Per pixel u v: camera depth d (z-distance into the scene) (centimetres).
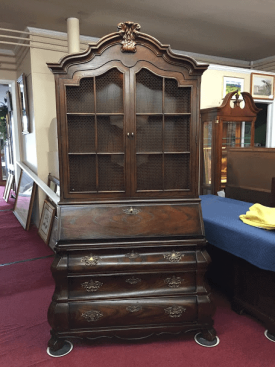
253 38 506
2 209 605
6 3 362
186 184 210
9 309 247
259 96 554
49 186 438
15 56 532
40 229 440
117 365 181
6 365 183
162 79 196
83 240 190
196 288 197
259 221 216
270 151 266
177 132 206
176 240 194
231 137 455
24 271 321
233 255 232
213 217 241
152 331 195
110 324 193
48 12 389
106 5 375
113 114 197
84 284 191
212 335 198
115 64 191
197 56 592
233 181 312
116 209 200
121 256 192
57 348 192
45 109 436
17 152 587
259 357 185
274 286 199
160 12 401
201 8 391
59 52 441
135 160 201
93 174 204
